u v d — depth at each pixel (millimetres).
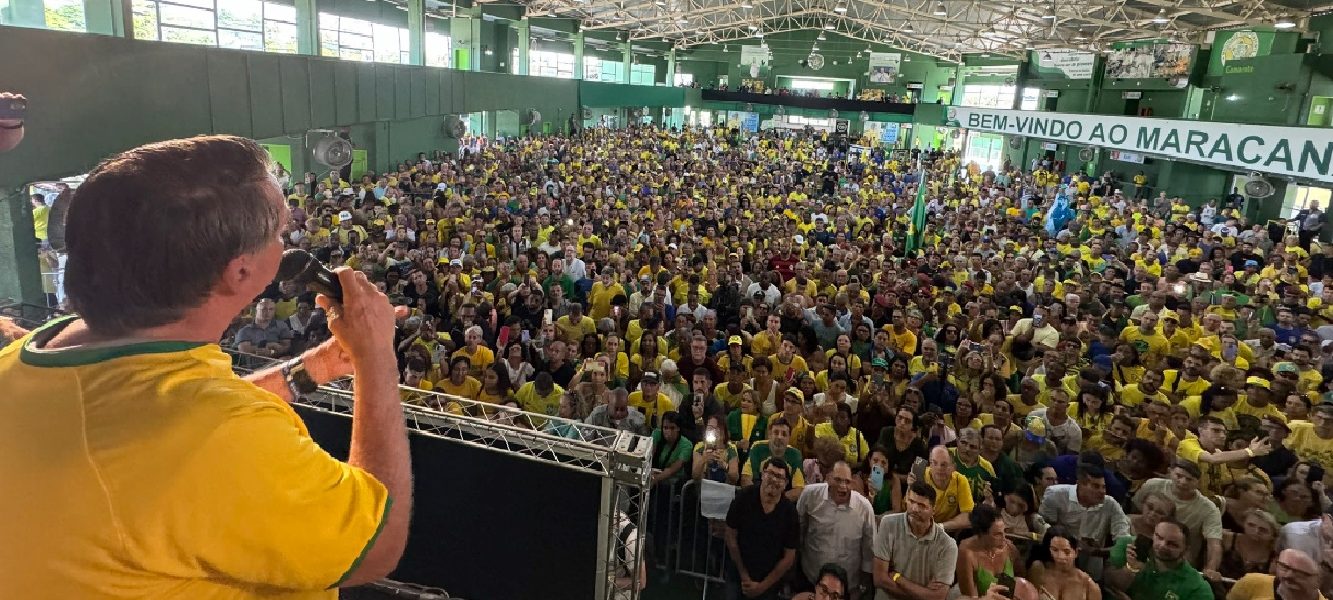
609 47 47562
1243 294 12016
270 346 7719
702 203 19422
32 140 7863
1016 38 34562
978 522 5098
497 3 29891
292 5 23281
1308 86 22125
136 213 1002
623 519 2744
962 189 24719
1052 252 14844
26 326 5234
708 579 6012
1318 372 8461
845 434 6750
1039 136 29188
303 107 14969
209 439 976
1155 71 29016
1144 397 7621
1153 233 17297
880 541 5203
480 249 12703
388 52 29578
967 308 10156
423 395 3414
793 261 13266
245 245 1077
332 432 2797
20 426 994
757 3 36812
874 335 9211
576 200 18109
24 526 959
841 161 34562
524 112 31938
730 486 5754
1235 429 6828
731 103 46906
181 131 10750
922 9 34812
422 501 2727
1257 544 5395
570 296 11078
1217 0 22734
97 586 972
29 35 7809
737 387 7863
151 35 18250
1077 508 5570
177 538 972
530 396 7496
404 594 2746
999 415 6898
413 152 24547
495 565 2717
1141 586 5031
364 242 11852
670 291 11328
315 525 1039
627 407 6938
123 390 1001
